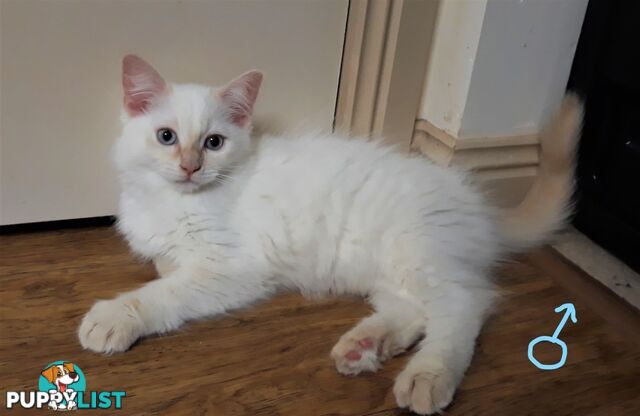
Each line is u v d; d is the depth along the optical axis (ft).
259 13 4.47
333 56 4.91
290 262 4.15
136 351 3.56
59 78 4.11
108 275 4.22
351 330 3.74
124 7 4.06
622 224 5.03
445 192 4.17
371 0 4.68
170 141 3.72
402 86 4.99
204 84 4.50
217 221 3.91
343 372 3.54
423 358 3.49
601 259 5.12
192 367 3.50
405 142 5.29
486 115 4.94
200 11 4.28
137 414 3.15
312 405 3.34
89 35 4.06
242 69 4.63
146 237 4.05
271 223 4.04
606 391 3.70
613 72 4.88
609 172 5.14
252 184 4.06
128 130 3.83
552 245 5.25
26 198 4.43
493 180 5.16
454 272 3.89
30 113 4.15
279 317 4.02
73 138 4.35
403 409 3.36
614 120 5.04
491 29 4.57
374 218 4.05
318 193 4.10
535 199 4.88
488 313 4.06
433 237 3.95
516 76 4.87
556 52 4.93
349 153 4.31
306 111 5.06
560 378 3.76
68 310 3.84
